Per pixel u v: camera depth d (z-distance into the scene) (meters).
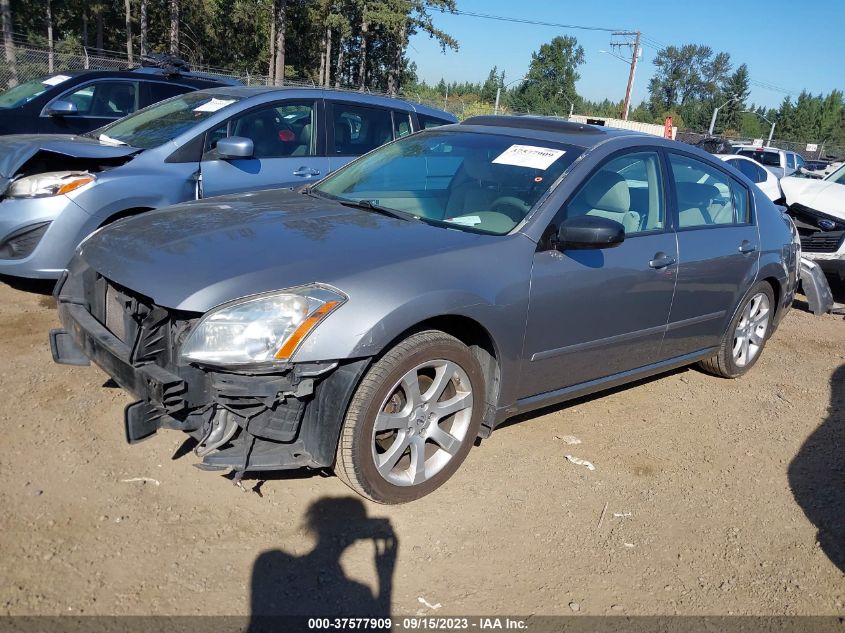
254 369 2.65
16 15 41.53
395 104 6.98
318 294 2.73
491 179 3.76
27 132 7.97
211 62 52.19
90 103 8.51
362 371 2.76
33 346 4.38
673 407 4.57
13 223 4.90
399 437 3.04
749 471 3.82
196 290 2.72
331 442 2.79
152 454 3.34
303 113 6.31
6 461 3.16
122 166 5.27
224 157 5.66
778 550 3.14
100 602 2.43
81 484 3.06
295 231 3.20
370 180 4.11
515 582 2.77
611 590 2.78
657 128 30.72
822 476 3.82
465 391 3.23
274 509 3.03
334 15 44.47
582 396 4.34
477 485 3.38
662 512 3.35
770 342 6.24
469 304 3.05
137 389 2.76
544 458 3.71
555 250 3.45
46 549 2.64
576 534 3.11
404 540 2.93
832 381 5.33
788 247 5.20
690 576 2.91
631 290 3.80
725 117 113.19
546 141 3.96
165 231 3.22
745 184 4.93
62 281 3.45
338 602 2.56
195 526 2.87
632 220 3.93
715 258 4.37
